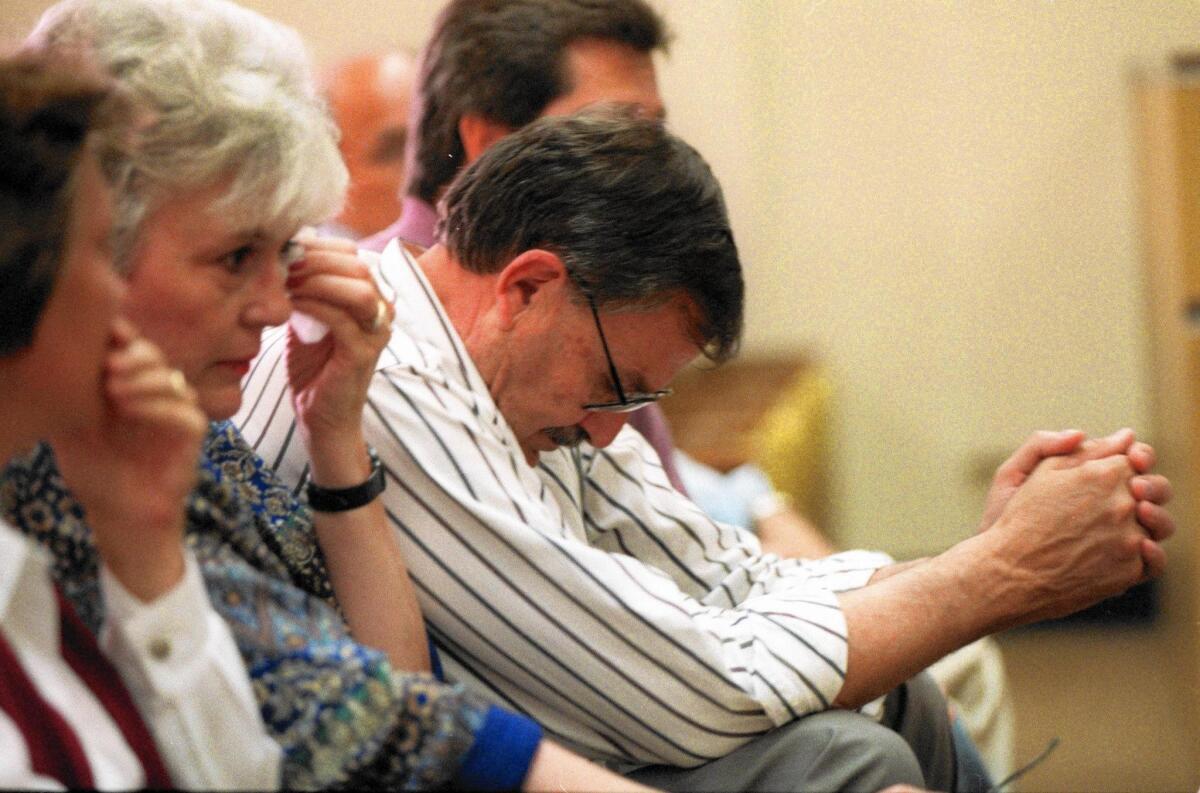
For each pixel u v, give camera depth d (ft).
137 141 13.52
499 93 25.50
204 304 14.29
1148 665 42.93
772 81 52.44
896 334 53.78
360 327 16.19
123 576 12.35
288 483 17.48
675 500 22.36
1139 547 18.71
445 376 18.17
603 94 25.89
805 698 17.67
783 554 33.06
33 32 14.93
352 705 14.02
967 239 52.75
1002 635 46.39
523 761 14.51
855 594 18.67
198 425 12.22
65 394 11.81
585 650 17.42
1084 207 51.75
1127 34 50.16
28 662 12.22
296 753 13.97
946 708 22.09
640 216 17.71
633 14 26.48
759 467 38.73
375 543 16.65
